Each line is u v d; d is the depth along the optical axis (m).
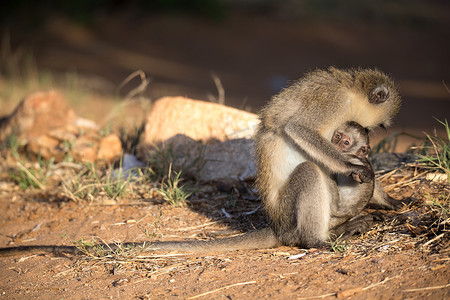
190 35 39.66
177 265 7.91
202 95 27.62
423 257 6.99
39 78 25.14
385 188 9.77
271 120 8.70
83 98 22.08
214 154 11.38
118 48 36.16
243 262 7.75
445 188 9.16
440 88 34.88
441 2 58.91
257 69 35.34
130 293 7.16
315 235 8.15
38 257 8.91
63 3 38.22
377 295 6.34
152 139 12.34
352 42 42.47
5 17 35.72
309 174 8.17
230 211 10.11
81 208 10.70
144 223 9.73
